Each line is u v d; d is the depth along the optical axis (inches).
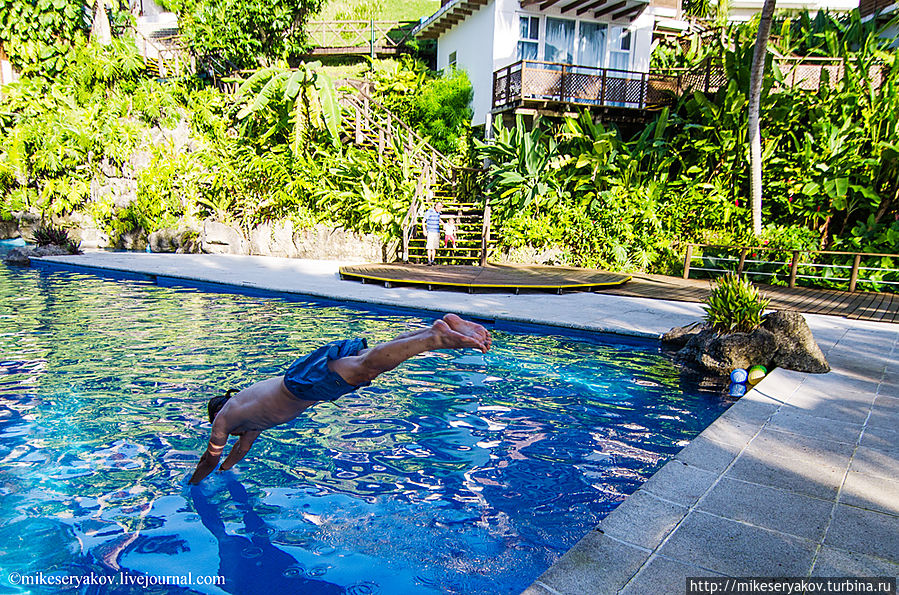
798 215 634.2
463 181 799.7
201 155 806.5
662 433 214.5
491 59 808.9
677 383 271.6
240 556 137.9
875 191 611.5
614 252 650.2
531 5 781.3
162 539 144.6
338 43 1201.4
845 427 194.4
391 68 956.6
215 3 951.6
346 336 343.9
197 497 165.5
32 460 185.8
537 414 232.4
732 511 135.9
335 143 749.9
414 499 165.9
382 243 690.8
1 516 153.7
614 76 816.3
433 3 1338.6
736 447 175.6
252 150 776.3
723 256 618.5
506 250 697.6
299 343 326.6
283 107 781.3
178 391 248.4
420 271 576.7
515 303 437.1
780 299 474.9
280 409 137.0
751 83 569.3
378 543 143.9
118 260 660.7
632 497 142.4
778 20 775.1
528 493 170.2
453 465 187.6
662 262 649.0
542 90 720.3
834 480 153.4
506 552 140.5
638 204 657.6
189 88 971.3
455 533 148.6
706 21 934.4
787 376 259.6
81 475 176.7
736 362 284.4
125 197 845.2
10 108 935.0
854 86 605.0
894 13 727.7
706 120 667.4
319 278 550.6
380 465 187.3
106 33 1007.0
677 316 391.9
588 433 213.9
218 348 315.3
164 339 333.7
